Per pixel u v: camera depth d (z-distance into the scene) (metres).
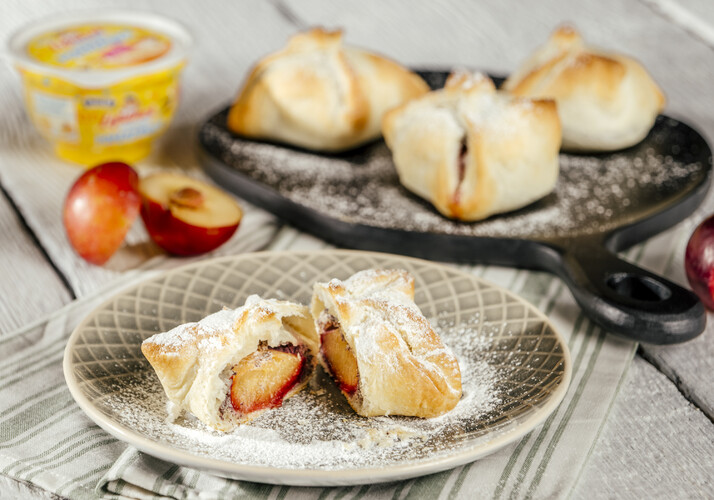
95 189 0.79
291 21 1.08
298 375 0.71
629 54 1.03
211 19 1.07
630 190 0.85
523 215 0.82
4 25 1.03
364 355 0.69
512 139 0.82
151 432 0.67
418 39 1.05
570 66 0.89
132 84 0.86
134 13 0.92
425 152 0.83
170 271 0.75
